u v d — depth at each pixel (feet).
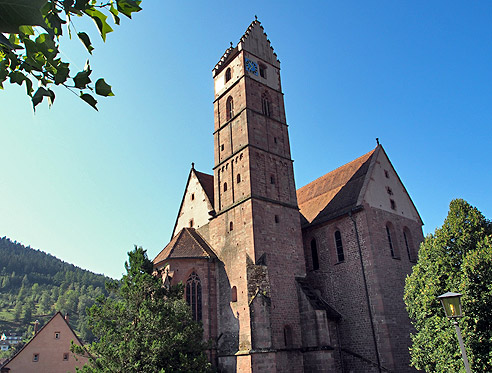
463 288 90.43
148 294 108.68
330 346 133.59
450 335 89.61
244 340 130.41
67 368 208.74
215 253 159.33
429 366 95.50
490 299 87.71
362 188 157.58
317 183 200.13
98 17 17.81
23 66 18.74
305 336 138.41
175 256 151.02
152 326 98.63
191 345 102.94
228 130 174.40
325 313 138.41
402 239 160.66
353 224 154.81
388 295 141.08
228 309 142.82
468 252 96.12
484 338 85.87
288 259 150.20
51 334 212.23
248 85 173.06
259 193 154.51
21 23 11.89
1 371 196.24
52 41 17.01
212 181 194.08
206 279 150.71
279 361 130.00
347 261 153.17
